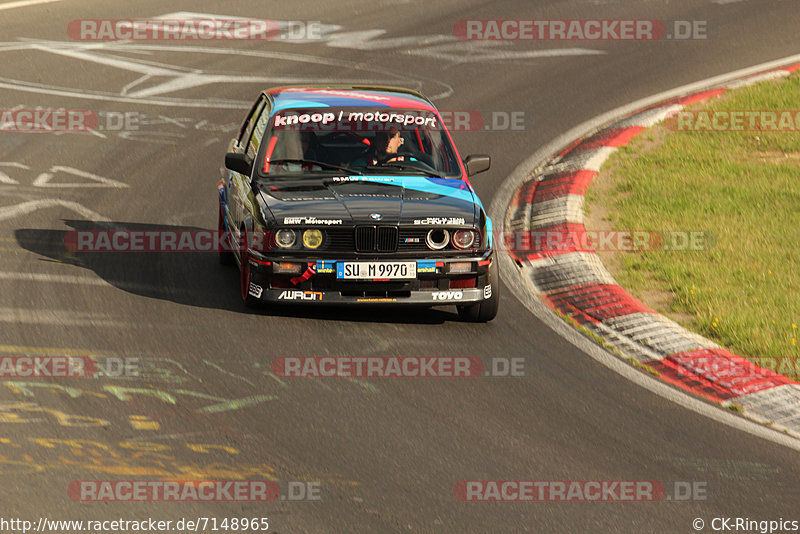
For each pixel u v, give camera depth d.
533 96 59.78
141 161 46.50
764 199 42.53
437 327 29.48
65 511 18.16
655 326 29.88
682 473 21.44
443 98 58.94
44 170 44.31
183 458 20.42
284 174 30.77
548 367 27.03
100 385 23.64
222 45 67.31
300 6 78.62
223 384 24.23
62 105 54.06
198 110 54.56
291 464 20.52
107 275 32.12
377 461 20.94
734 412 25.14
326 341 27.55
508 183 46.06
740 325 29.66
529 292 33.44
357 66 63.84
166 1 78.69
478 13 77.19
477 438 22.39
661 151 49.31
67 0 77.56
